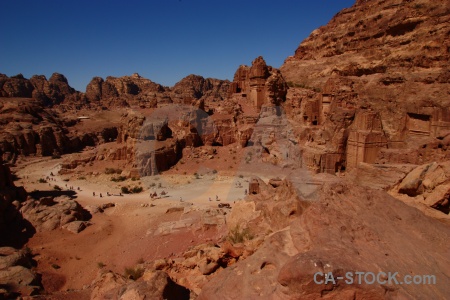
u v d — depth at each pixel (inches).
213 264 560.7
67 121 4571.9
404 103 1800.0
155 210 1626.5
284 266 304.5
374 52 2691.9
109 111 5880.9
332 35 3447.3
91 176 2454.5
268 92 2790.4
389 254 346.3
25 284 900.0
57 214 1488.7
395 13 2669.8
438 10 2268.7
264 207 743.7
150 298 424.8
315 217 402.6
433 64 2042.3
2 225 1366.9
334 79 2209.6
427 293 296.7
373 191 495.2
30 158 3321.9
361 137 1496.1
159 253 1078.4
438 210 620.1
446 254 376.2
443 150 1098.1
